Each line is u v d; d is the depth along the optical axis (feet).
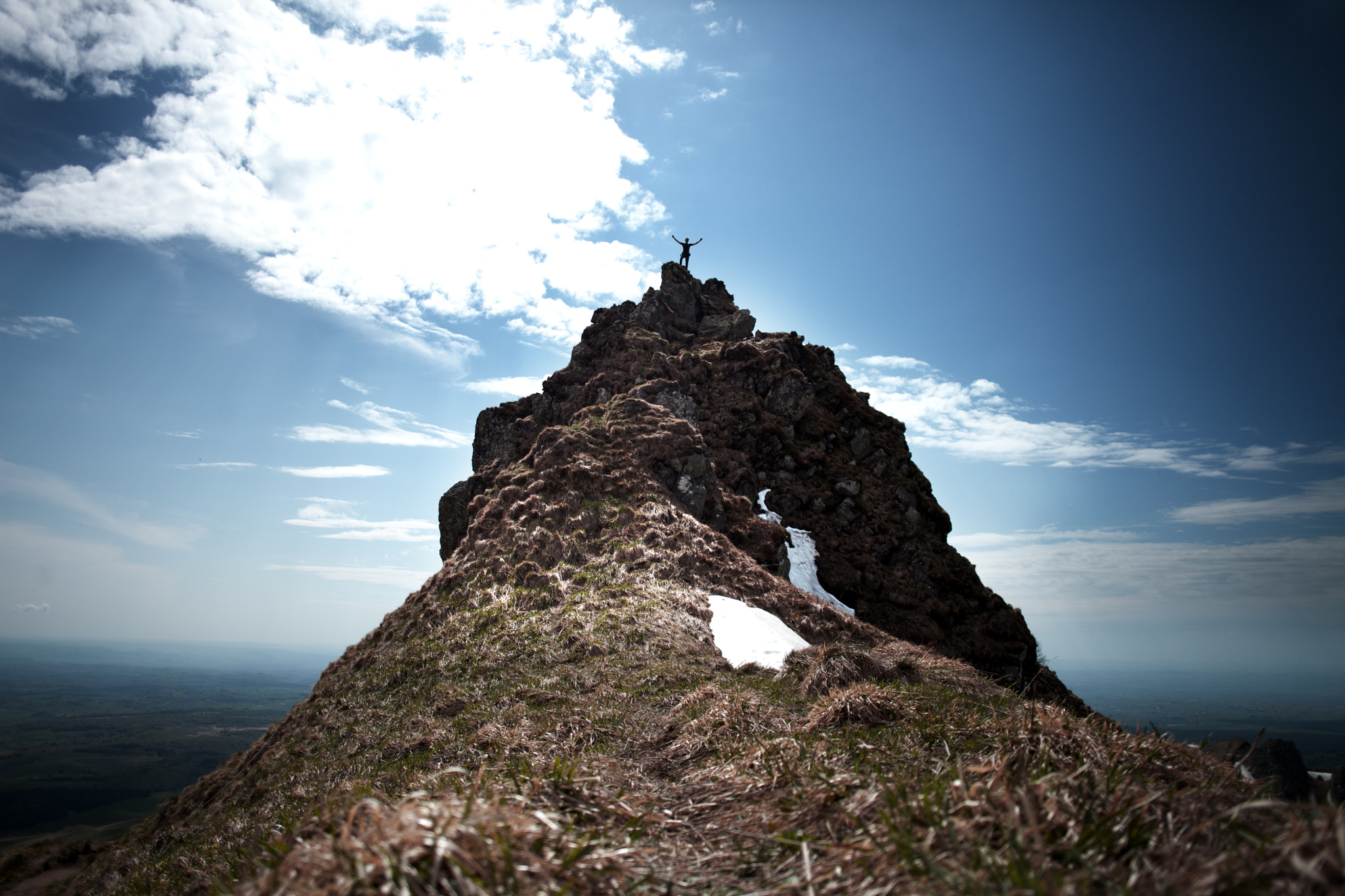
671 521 93.09
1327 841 9.64
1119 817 12.34
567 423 146.72
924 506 158.51
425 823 11.60
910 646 55.83
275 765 58.54
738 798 19.39
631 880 12.82
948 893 10.67
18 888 64.54
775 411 159.02
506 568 81.76
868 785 16.48
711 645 61.67
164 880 42.32
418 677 63.67
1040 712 21.81
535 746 39.32
